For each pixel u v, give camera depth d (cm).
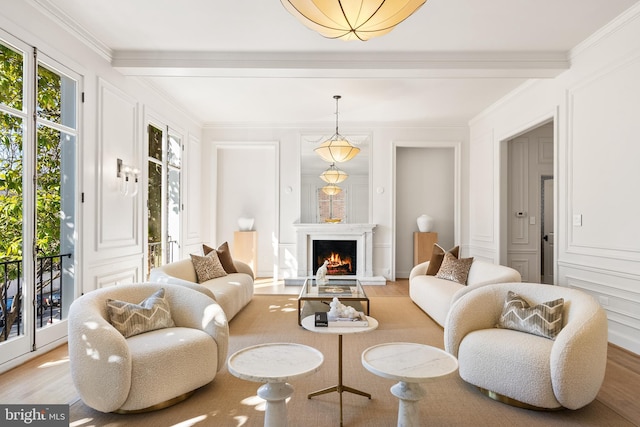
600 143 370
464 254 706
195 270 465
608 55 359
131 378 221
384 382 273
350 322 267
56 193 348
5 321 296
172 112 588
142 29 369
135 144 473
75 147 367
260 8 331
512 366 236
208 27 365
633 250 331
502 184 588
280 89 529
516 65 416
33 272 312
